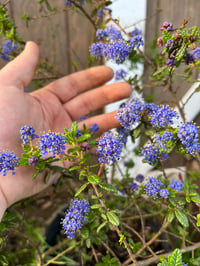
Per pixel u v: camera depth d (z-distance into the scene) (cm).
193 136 11
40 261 18
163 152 13
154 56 22
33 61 19
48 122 20
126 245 13
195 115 25
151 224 20
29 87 27
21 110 17
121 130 16
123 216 20
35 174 13
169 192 13
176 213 13
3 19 18
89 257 19
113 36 16
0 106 16
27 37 25
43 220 26
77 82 22
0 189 15
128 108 15
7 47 22
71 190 20
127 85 21
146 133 15
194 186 14
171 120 13
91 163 16
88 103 22
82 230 15
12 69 18
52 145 11
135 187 17
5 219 16
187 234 15
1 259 17
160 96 25
